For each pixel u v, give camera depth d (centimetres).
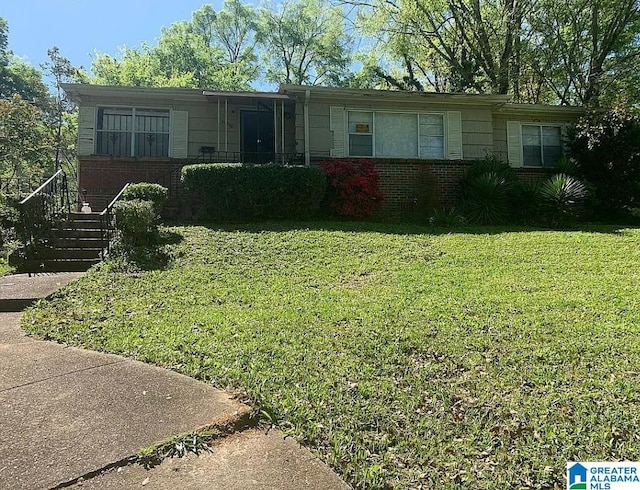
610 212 1382
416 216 1305
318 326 495
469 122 1423
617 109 1385
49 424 289
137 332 478
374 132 1377
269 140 1444
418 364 402
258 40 3203
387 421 306
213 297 611
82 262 814
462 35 2005
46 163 2295
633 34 1898
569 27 1912
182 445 270
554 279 703
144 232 837
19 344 452
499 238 997
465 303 583
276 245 891
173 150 1322
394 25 2044
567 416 317
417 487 245
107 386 347
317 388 349
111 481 239
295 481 245
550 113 1495
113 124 1309
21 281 695
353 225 1095
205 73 2942
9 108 2003
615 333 479
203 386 350
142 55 2927
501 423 308
